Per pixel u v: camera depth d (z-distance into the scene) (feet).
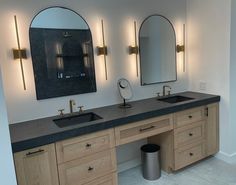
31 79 7.09
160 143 8.93
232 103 9.02
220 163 9.37
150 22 9.22
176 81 10.36
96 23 8.00
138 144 9.55
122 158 9.26
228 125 9.13
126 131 7.06
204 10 9.34
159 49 9.62
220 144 9.63
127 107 8.17
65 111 7.82
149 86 9.62
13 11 6.59
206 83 9.78
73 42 7.63
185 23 10.21
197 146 8.96
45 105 7.44
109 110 7.90
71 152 6.15
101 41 8.16
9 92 6.79
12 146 5.30
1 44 6.51
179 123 8.27
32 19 6.89
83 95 8.10
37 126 6.56
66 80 7.66
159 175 8.57
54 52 7.33
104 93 8.50
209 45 9.37
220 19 8.73
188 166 9.28
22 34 6.79
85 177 6.48
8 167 4.83
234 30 8.55
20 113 7.04
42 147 5.72
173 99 9.89
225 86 8.98
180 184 8.09
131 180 8.57
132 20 8.77
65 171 6.13
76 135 6.12
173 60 10.11
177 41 10.12
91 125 6.31
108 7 8.18
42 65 7.18
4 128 4.67
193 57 10.21
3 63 6.61
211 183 8.03
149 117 7.41
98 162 6.64
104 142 6.66
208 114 9.06
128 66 8.93
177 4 9.86
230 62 8.66
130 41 8.83
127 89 8.46
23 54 6.82
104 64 8.32
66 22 7.44
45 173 5.84
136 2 8.79
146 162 8.45
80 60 7.83
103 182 6.83
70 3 7.46
